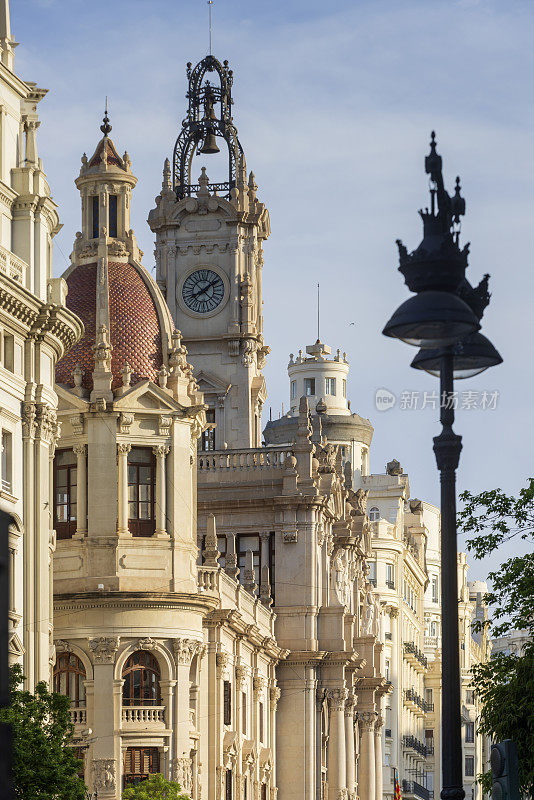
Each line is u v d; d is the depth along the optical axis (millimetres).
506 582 61844
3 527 17750
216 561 96438
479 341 32875
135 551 89312
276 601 123438
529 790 59312
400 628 194500
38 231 77125
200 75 151250
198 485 124688
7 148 76688
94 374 90375
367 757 145250
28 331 75125
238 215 144875
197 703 92875
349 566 141250
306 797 121125
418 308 30438
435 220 31766
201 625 91750
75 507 90375
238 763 104688
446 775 32438
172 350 93188
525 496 62875
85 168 96438
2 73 75562
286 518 123562
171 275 145625
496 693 61031
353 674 136875
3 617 17844
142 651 88875
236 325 143375
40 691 65812
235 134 149250
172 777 88375
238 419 142750
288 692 122750
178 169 150000
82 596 88062
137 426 90562
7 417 73188
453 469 33156
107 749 86812
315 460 125250
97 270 93688
